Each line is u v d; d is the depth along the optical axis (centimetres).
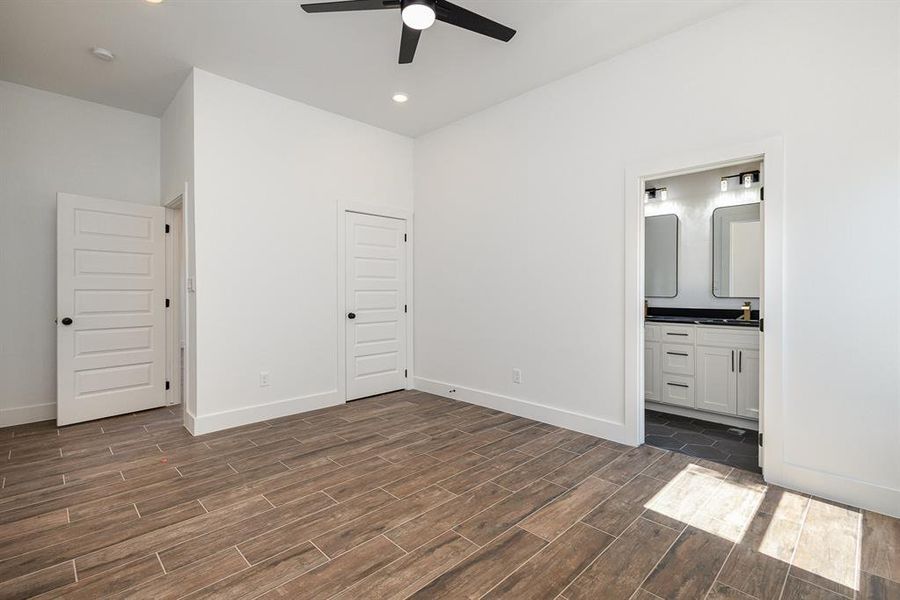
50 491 246
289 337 398
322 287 422
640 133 309
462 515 220
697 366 386
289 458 295
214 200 351
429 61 329
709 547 193
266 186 382
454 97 393
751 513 222
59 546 194
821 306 239
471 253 435
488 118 416
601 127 331
